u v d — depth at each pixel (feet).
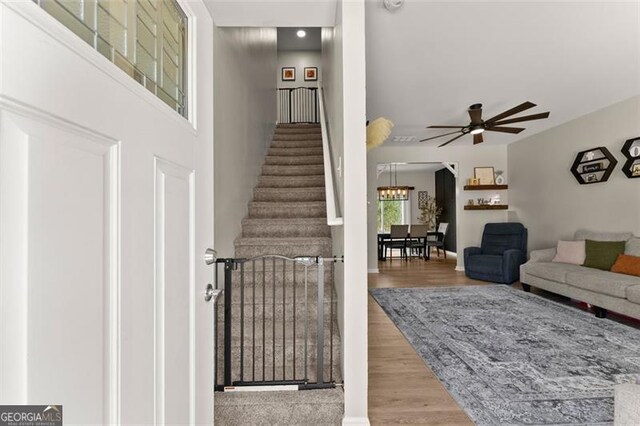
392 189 32.86
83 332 1.77
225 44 8.36
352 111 5.43
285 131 18.40
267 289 8.31
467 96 12.62
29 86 1.44
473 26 8.04
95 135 1.88
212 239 4.04
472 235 21.36
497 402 6.28
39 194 1.50
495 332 9.95
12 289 1.37
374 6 7.29
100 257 1.93
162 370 2.68
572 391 6.62
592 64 10.03
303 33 22.62
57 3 1.82
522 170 19.60
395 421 5.76
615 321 10.91
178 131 3.07
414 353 8.57
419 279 18.84
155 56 2.97
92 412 1.83
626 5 7.24
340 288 6.46
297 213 11.44
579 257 13.89
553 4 7.23
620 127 13.28
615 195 13.57
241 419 5.42
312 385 5.74
